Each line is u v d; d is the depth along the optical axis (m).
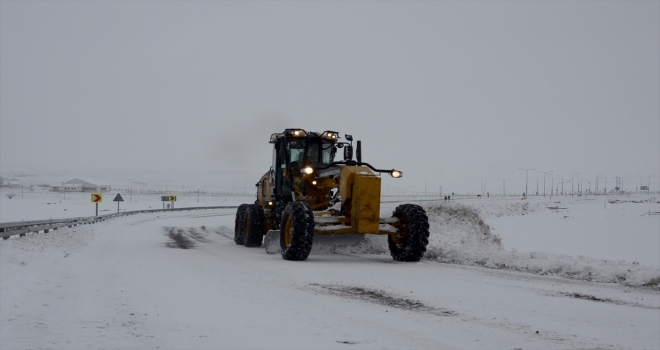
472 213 16.19
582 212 55.41
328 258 13.80
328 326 6.15
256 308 7.20
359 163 13.71
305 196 15.05
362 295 8.19
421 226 12.89
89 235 21.47
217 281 9.63
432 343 5.40
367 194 12.91
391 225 13.41
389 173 13.83
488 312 6.89
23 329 6.08
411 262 12.92
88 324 6.31
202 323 6.33
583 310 6.99
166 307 7.28
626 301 7.60
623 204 73.38
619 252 23.03
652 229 34.75
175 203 85.50
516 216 49.31
